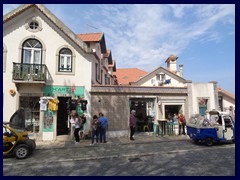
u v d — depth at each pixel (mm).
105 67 20344
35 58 12875
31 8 12898
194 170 6391
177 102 14539
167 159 7805
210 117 11383
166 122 14008
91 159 7926
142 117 15328
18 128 8391
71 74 13062
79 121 11195
